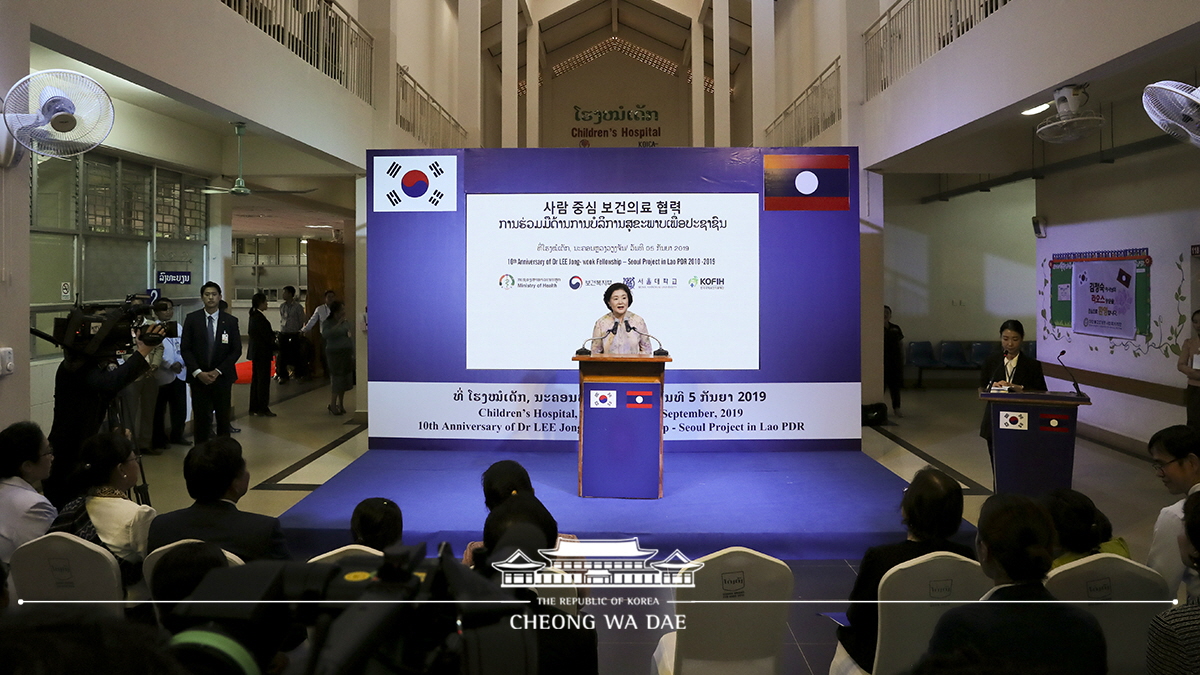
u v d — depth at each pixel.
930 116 6.39
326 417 8.80
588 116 19.97
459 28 11.30
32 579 2.35
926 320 11.57
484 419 6.33
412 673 0.90
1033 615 1.62
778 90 13.74
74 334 4.03
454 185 6.23
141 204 7.14
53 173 5.93
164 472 6.04
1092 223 7.42
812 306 6.27
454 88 13.87
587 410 5.01
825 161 6.21
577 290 6.25
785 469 5.78
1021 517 1.72
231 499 2.66
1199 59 5.33
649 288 6.24
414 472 5.69
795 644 3.19
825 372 6.30
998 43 5.30
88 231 6.34
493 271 6.26
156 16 4.34
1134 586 2.21
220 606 0.79
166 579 1.47
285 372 11.78
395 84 8.77
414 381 6.35
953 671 0.81
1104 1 4.16
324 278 13.11
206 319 6.46
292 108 6.24
